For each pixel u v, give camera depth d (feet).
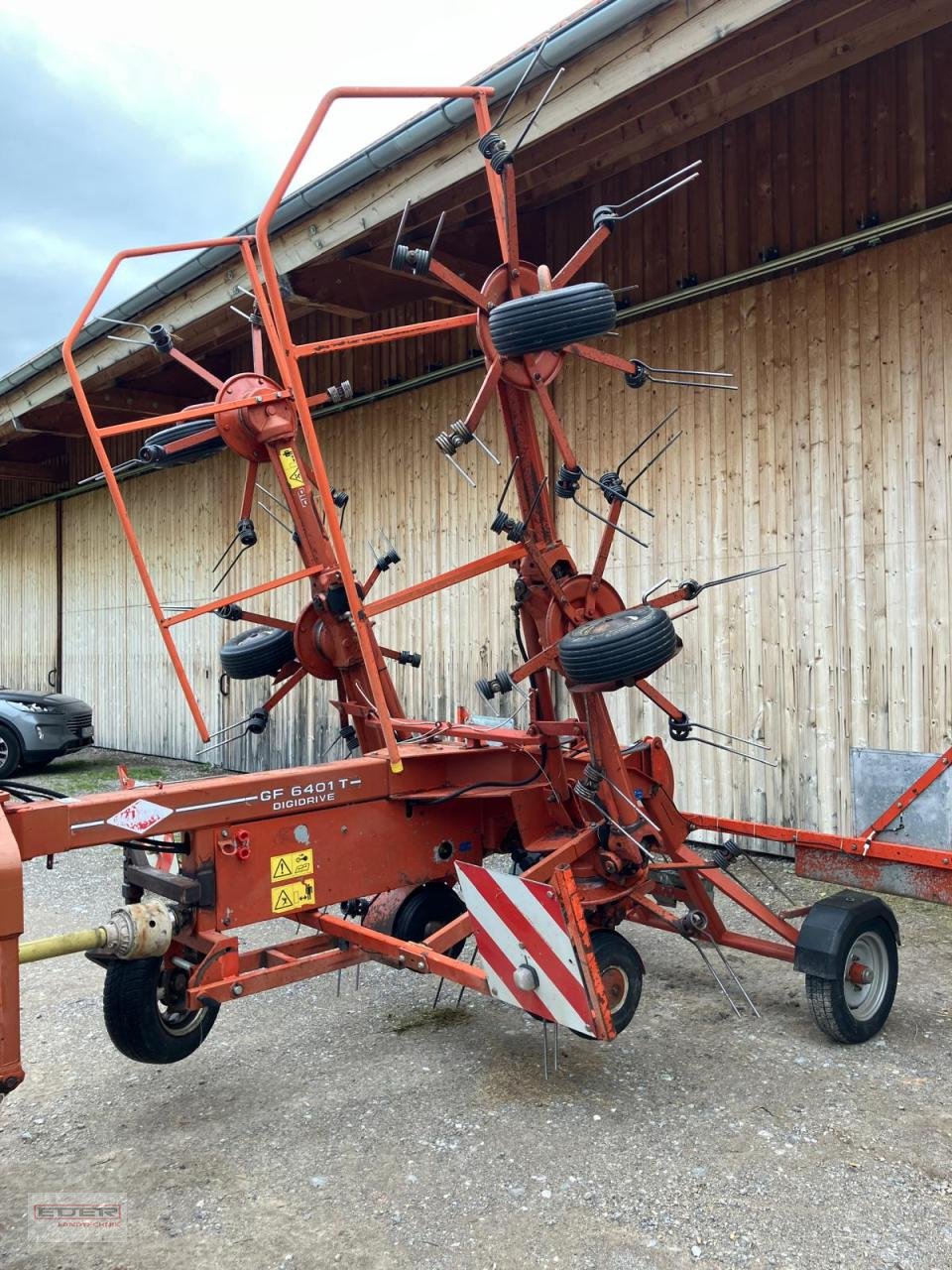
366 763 13.16
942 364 20.56
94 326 31.60
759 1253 8.95
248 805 11.78
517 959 11.80
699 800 24.64
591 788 13.62
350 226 23.08
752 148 23.73
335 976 16.72
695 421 24.72
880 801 14.64
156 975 12.10
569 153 23.65
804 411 22.71
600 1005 11.14
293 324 35.78
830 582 22.29
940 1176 10.13
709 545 24.43
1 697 39.73
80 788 35.99
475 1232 9.38
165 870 12.73
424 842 13.93
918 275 20.88
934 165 20.81
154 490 44.55
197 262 26.63
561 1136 11.09
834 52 19.83
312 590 15.70
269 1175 10.52
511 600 28.86
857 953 13.56
